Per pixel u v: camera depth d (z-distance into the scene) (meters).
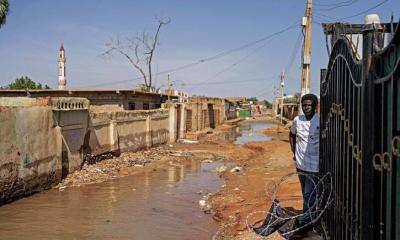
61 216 12.05
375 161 3.94
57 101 16.70
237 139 44.62
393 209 3.48
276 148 29.22
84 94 29.12
